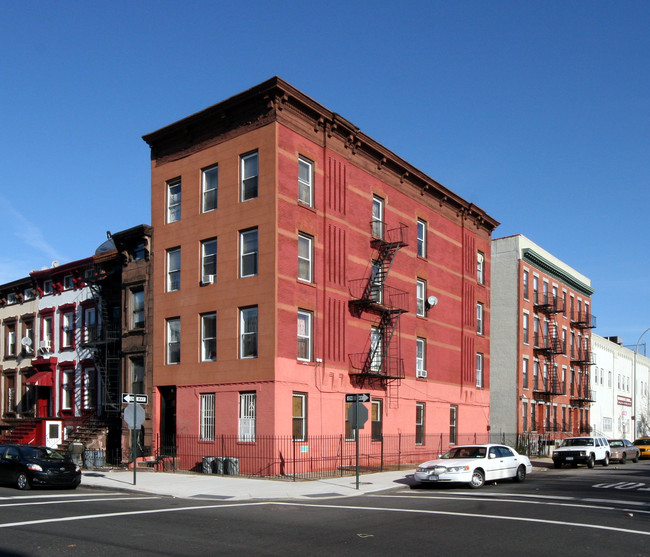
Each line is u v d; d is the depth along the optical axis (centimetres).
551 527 1388
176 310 2925
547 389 5131
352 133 3027
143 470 2744
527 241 5006
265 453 2519
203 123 2928
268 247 2622
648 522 1467
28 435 3616
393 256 3136
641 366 7544
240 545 1178
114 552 1100
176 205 3030
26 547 1128
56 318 3919
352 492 2089
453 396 3703
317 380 2738
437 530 1351
